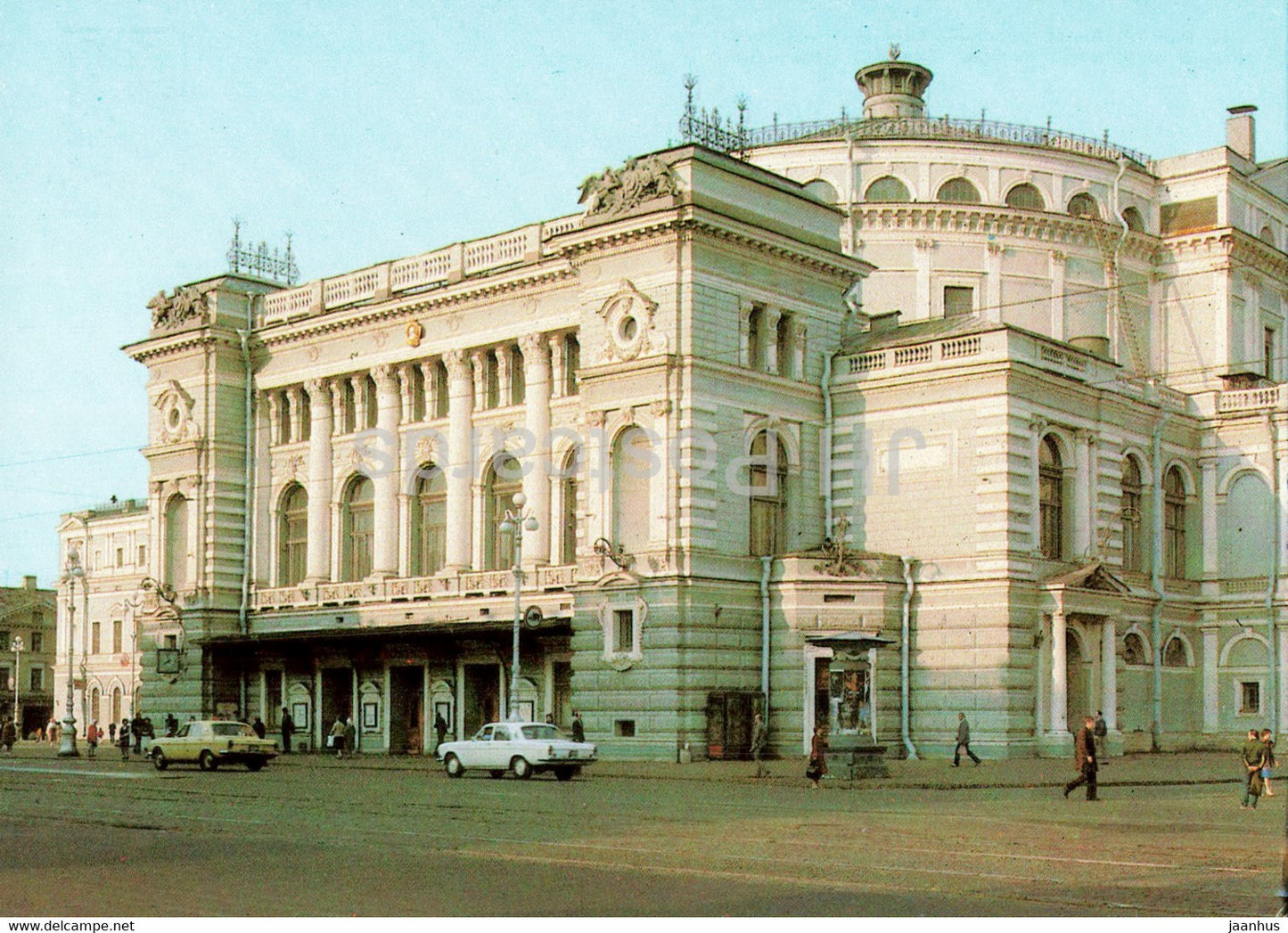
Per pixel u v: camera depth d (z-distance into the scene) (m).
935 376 51.62
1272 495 59.66
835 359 54.91
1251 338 70.44
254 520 67.06
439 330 61.00
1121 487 57.19
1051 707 50.25
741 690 50.09
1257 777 31.33
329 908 17.22
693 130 53.78
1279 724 58.31
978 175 69.06
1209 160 71.00
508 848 23.14
